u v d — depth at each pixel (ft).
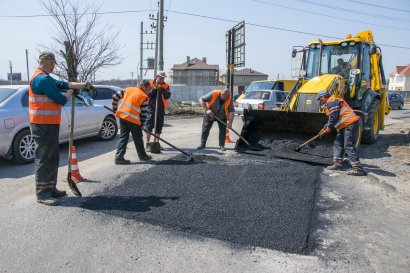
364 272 9.86
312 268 9.96
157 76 24.30
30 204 14.07
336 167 20.04
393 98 88.22
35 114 13.52
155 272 9.62
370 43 28.02
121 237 11.50
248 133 25.14
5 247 10.77
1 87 22.31
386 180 17.75
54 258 10.21
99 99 35.96
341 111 19.58
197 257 10.39
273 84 51.70
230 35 52.31
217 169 19.11
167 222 12.47
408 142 30.17
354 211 14.20
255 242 11.27
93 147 27.04
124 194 15.20
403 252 11.02
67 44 49.90
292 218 13.08
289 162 21.04
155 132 23.81
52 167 14.16
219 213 13.29
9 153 20.48
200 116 57.06
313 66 28.66
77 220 12.64
